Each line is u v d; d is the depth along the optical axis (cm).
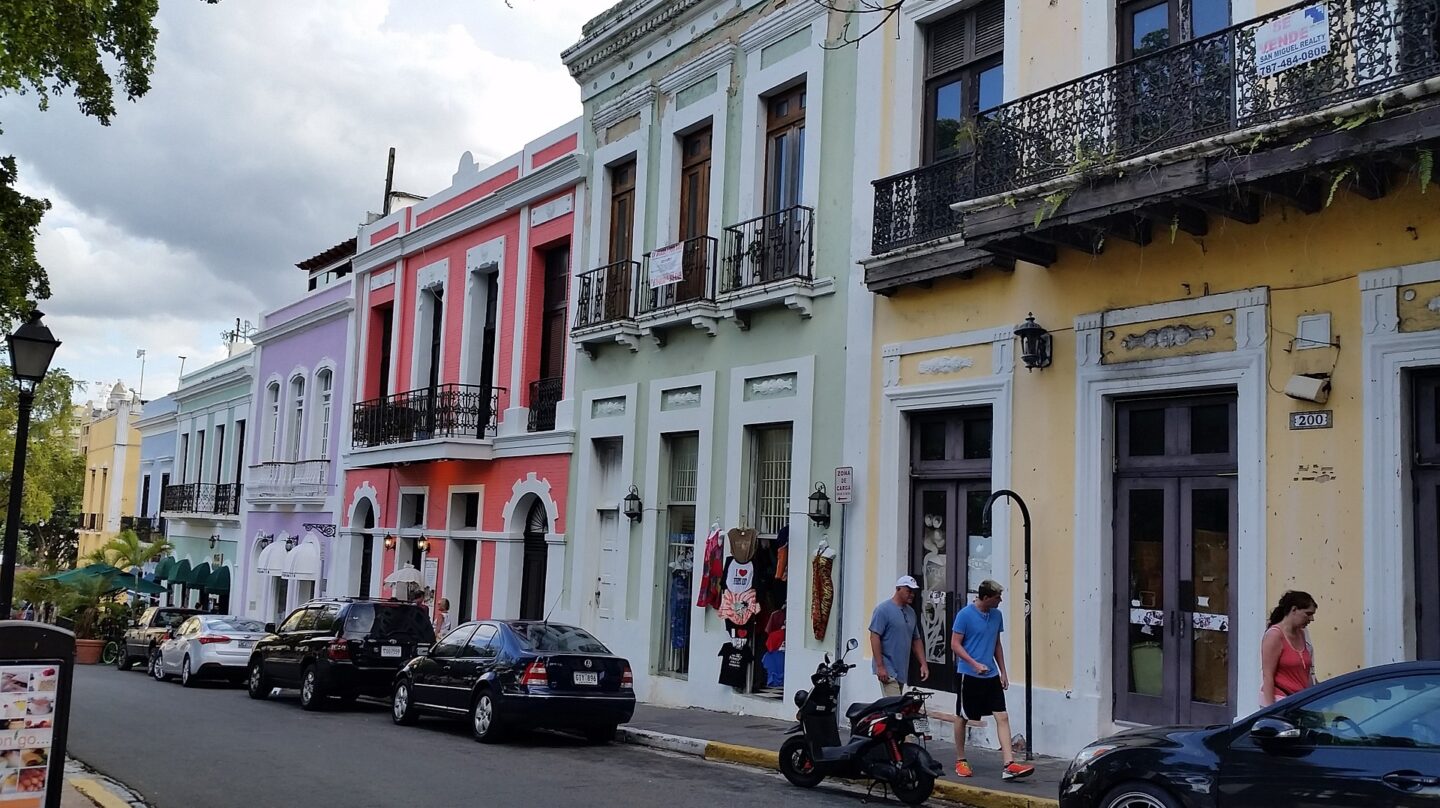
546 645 1342
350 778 1055
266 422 3328
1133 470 1111
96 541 5500
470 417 2234
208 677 2188
